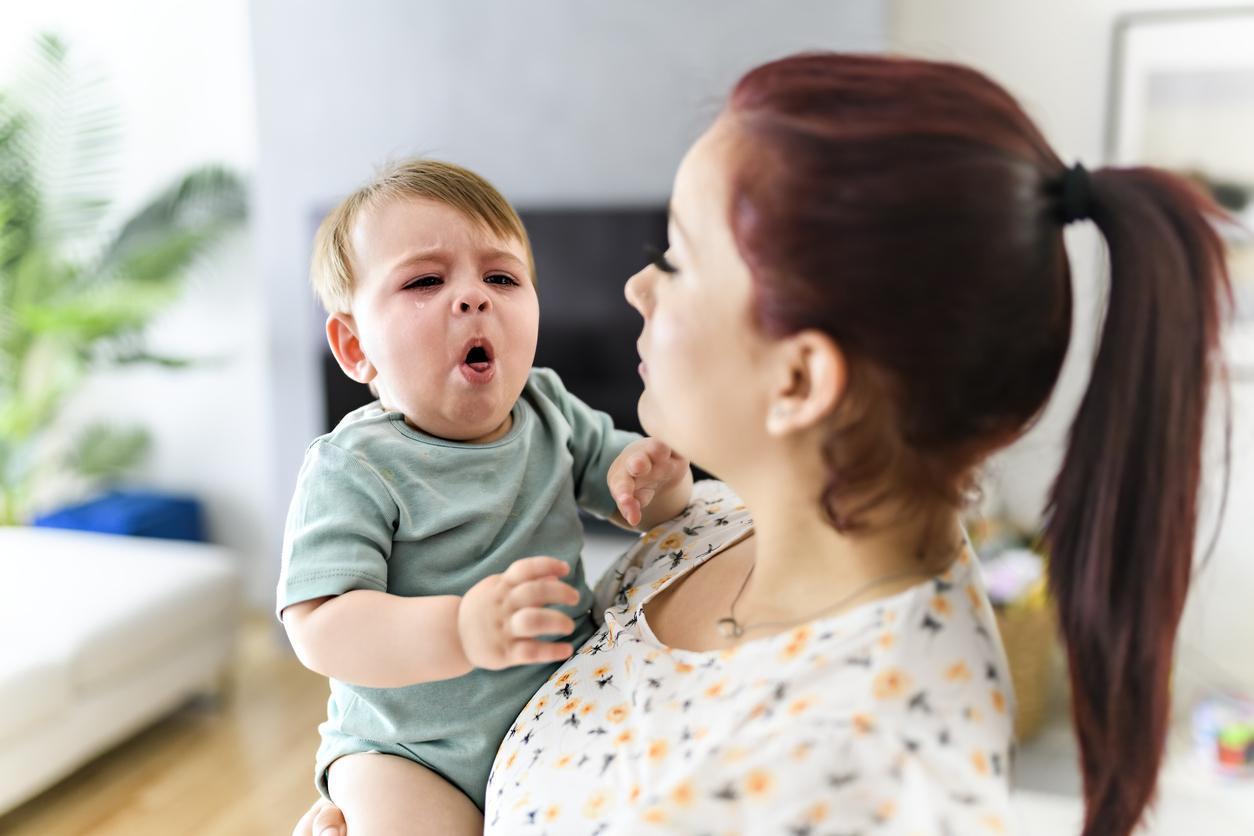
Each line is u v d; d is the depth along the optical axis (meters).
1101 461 0.55
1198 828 2.07
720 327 0.55
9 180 3.41
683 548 0.76
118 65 3.79
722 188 0.55
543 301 3.04
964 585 0.57
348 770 0.74
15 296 3.45
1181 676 2.54
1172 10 2.71
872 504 0.55
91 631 2.47
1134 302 0.53
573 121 3.01
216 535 3.97
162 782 2.50
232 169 3.67
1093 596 0.55
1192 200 0.54
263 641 3.47
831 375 0.51
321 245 0.83
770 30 2.78
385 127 3.18
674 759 0.54
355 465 0.72
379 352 0.75
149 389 3.95
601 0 2.92
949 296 0.50
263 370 3.80
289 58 3.23
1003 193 0.50
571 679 0.66
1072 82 2.81
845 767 0.50
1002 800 0.49
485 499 0.74
